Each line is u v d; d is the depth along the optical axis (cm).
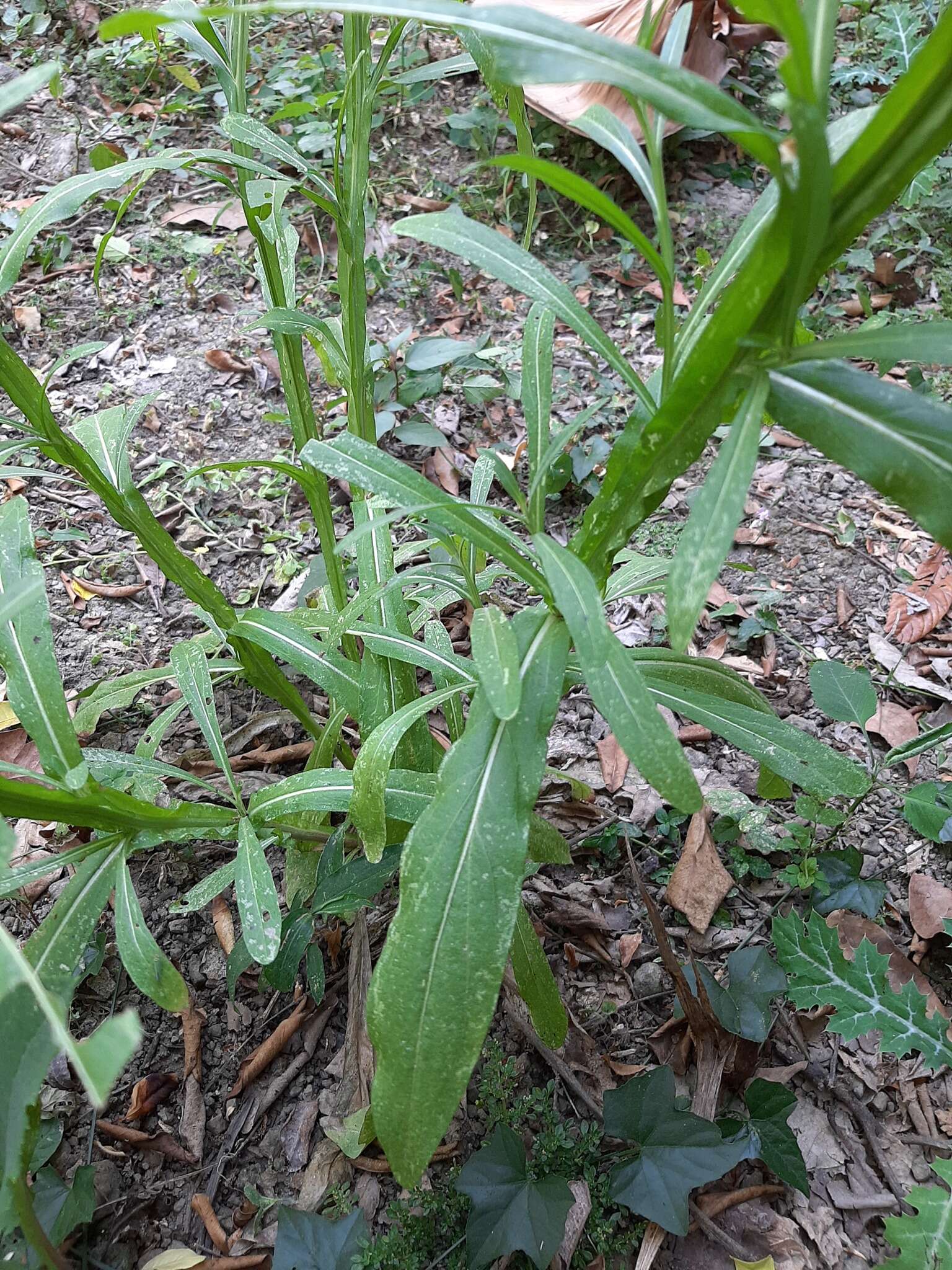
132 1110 42
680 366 29
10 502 32
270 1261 38
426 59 108
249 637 41
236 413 78
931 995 46
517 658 27
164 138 101
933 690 59
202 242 92
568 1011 46
